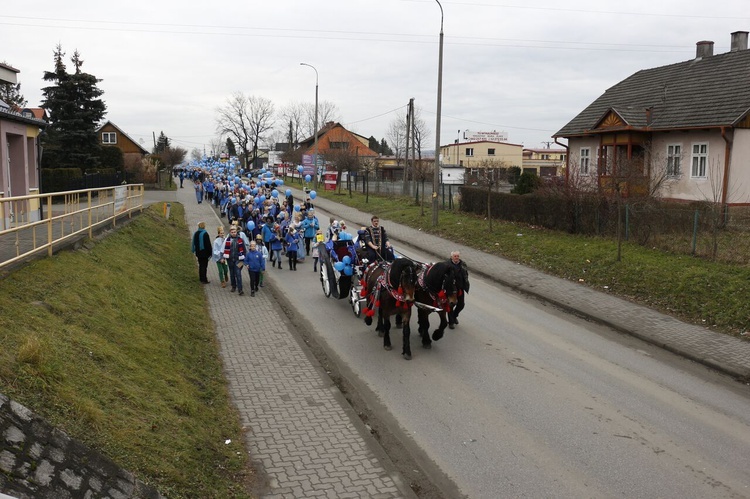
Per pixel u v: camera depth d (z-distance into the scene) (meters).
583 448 7.07
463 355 10.50
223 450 6.53
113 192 18.14
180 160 110.88
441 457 6.87
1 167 18.56
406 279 9.84
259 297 14.70
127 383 6.90
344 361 10.20
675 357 10.51
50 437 4.98
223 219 32.38
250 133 97.44
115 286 10.62
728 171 24.70
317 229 21.30
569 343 11.24
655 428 7.61
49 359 6.27
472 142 85.94
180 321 11.03
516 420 7.85
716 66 28.77
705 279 13.75
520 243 20.89
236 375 9.16
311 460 6.56
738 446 7.14
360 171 63.59
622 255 16.83
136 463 5.36
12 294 7.92
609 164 26.48
